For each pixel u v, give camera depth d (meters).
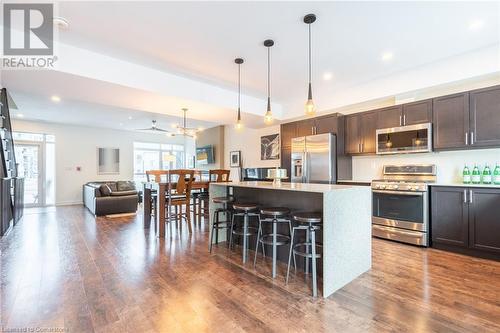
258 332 1.64
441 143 3.49
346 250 2.37
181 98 4.04
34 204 7.61
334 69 3.76
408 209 3.58
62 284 2.31
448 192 3.27
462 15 2.44
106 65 3.30
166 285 2.30
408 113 3.84
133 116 6.90
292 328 1.68
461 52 3.23
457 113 3.36
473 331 1.64
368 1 2.24
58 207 7.37
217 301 2.03
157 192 4.29
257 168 6.50
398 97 4.05
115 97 3.97
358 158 4.80
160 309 1.91
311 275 2.56
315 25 2.62
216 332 1.64
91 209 6.37
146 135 9.77
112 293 2.15
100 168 8.70
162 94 3.84
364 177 4.70
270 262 2.91
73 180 8.22
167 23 2.58
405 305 1.96
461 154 3.59
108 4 2.27
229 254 3.17
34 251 3.27
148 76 3.67
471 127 3.23
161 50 3.16
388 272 2.61
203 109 4.72
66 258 3.00
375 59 3.42
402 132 3.87
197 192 5.26
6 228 4.12
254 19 2.52
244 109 4.95
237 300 2.04
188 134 6.14
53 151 7.96
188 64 3.57
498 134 3.02
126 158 9.27
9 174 4.54
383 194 3.87
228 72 3.85
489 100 3.10
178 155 10.62
